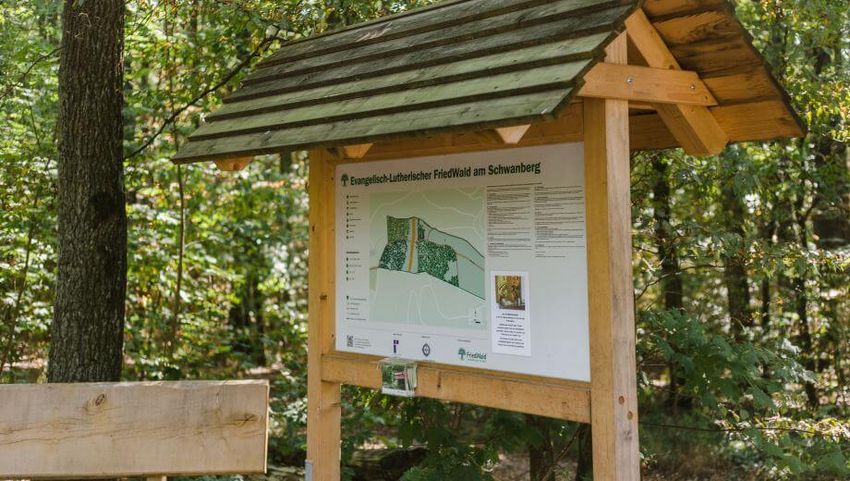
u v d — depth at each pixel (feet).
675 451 24.17
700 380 15.35
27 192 23.07
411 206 12.76
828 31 20.16
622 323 10.07
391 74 11.78
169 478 18.26
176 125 25.88
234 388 7.13
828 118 20.58
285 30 20.61
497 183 11.51
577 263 10.54
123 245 17.33
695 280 26.58
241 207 31.91
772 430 16.58
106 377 16.87
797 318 24.57
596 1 9.79
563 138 10.69
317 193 14.15
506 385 11.14
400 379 12.30
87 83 16.70
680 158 19.08
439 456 15.25
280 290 34.37
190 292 28.84
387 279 13.10
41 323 24.75
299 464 22.65
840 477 20.15
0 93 22.30
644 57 10.77
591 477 15.90
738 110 11.97
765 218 23.30
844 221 26.05
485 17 11.55
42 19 24.95
